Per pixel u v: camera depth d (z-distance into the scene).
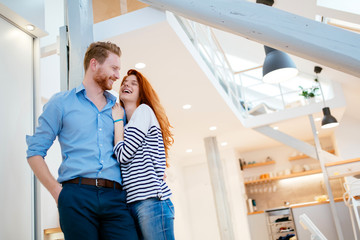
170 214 1.25
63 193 1.16
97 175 1.20
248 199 8.69
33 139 1.22
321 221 5.93
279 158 9.14
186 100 5.37
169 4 1.05
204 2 0.98
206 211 8.77
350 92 6.48
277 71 4.35
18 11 1.81
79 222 1.13
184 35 3.97
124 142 1.27
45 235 2.76
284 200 8.80
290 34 0.86
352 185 4.57
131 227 1.20
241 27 0.92
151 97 1.50
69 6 1.82
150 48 3.81
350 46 0.81
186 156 8.88
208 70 4.93
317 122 7.35
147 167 1.26
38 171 1.19
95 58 1.36
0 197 1.57
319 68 6.18
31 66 1.99
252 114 7.66
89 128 1.28
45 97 3.49
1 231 1.54
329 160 6.54
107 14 3.61
